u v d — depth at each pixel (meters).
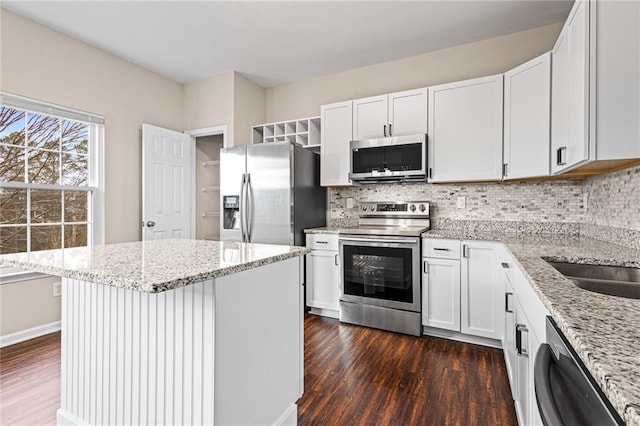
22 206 2.74
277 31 2.92
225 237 3.54
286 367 1.62
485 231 2.98
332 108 3.43
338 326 3.01
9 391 1.92
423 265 2.76
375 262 2.93
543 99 2.32
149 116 3.69
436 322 2.71
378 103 3.18
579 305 0.82
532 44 2.89
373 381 2.05
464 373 2.13
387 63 3.53
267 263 1.37
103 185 3.24
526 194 2.89
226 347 1.24
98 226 3.21
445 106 2.89
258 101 4.14
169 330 1.28
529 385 1.26
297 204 3.29
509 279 1.93
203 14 2.66
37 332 2.75
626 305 0.82
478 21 2.76
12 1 2.47
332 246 3.19
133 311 1.38
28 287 2.71
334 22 2.78
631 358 0.53
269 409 1.49
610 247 1.85
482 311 2.53
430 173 2.96
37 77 2.74
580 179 2.69
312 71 3.77
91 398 1.50
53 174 2.93
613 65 1.45
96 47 3.18
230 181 3.52
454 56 3.20
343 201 3.72
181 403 1.25
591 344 0.59
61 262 1.26
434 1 2.50
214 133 3.93
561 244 2.03
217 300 1.20
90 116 3.12
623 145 1.44
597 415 0.54
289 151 3.22
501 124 2.67
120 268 1.14
